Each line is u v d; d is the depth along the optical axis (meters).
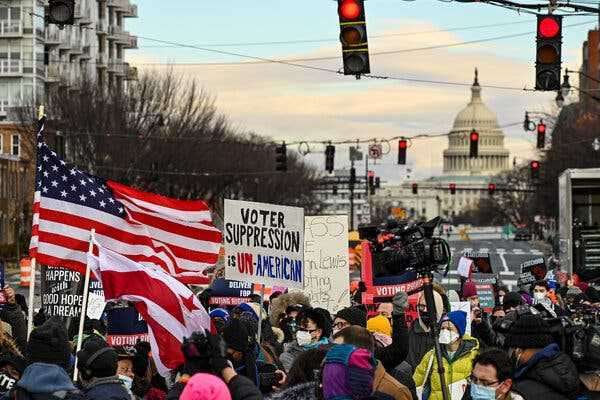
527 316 13.98
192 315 15.80
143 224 19.55
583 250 46.62
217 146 118.81
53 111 106.88
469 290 27.12
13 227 122.75
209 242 20.44
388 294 25.00
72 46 139.88
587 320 18.62
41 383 12.60
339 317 16.81
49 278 21.52
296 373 14.94
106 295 15.79
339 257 28.67
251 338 14.18
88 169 104.88
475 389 13.58
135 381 17.50
